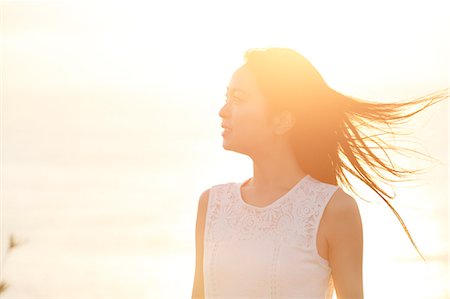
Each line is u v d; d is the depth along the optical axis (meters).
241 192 4.18
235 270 4.02
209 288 4.10
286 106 4.08
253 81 4.09
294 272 3.95
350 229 3.99
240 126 4.10
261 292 3.97
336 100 4.19
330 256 4.02
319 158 4.15
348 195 4.04
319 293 3.99
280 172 4.12
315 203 4.02
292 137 4.12
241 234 4.06
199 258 4.23
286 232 4.00
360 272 4.01
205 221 4.21
